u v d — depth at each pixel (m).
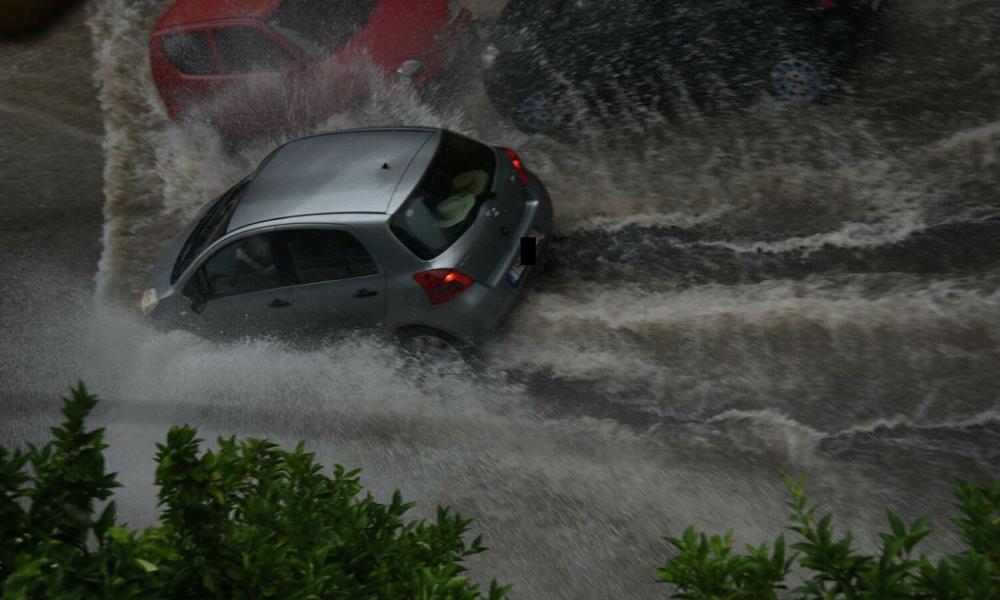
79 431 4.71
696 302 12.38
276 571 4.39
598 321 12.46
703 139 14.91
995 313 10.97
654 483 10.20
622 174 14.75
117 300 15.72
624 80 15.10
